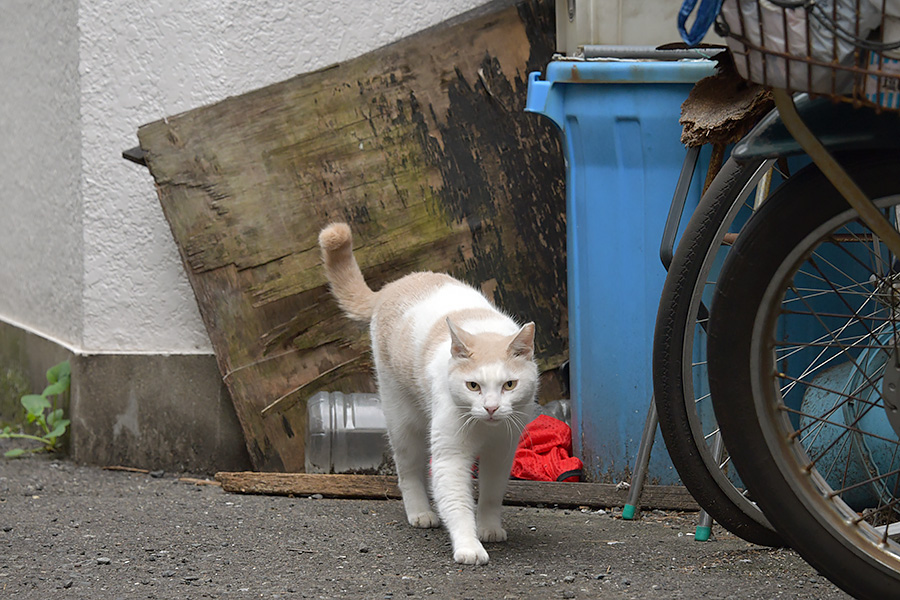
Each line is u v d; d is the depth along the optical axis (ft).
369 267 13.41
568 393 13.46
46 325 16.17
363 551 9.12
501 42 13.64
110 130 13.70
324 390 13.26
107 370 13.84
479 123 13.62
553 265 13.60
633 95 11.25
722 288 6.70
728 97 8.96
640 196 11.51
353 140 13.46
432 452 9.37
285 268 13.26
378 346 10.83
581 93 11.40
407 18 13.92
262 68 13.78
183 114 13.21
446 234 13.52
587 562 8.71
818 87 5.44
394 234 13.46
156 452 13.85
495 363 9.07
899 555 6.56
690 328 8.83
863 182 6.15
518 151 13.62
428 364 9.67
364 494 11.69
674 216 9.84
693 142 9.11
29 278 16.98
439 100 13.58
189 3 13.61
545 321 13.58
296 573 8.29
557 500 11.37
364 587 7.80
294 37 13.79
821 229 6.40
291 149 13.35
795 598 7.36
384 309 10.88
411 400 10.41
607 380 11.84
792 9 5.24
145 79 13.67
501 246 13.57
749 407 6.76
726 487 8.87
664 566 8.54
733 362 6.73
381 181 13.50
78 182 13.99
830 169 5.91
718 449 9.26
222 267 13.21
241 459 13.80
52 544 9.18
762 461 6.75
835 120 6.13
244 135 13.28
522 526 10.41
